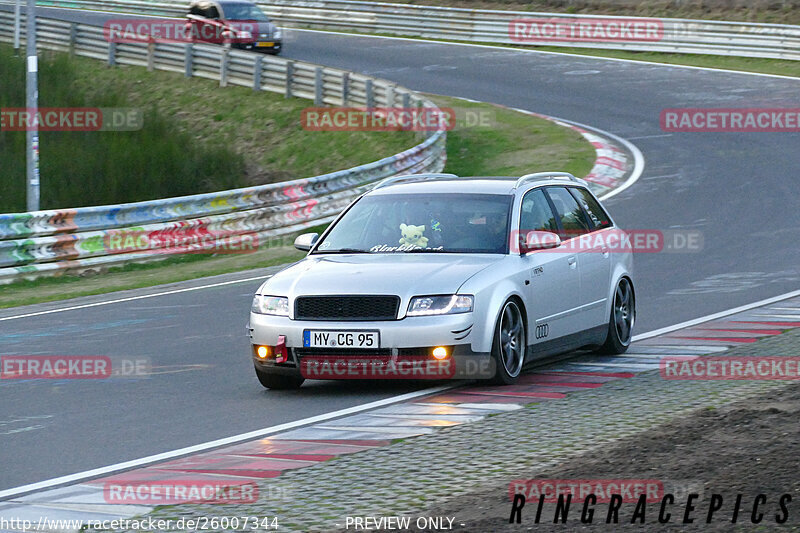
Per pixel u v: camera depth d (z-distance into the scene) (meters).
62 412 27.97
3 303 49.75
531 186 32.28
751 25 122.88
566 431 23.12
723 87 109.06
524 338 29.64
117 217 61.22
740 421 21.72
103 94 114.19
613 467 18.92
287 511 18.12
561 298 31.20
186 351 36.19
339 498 18.77
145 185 83.25
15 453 23.89
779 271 47.75
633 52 132.62
